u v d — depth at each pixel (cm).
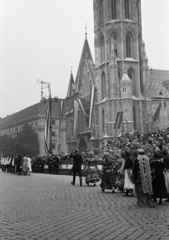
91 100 9831
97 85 11550
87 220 1344
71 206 1730
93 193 2359
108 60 11131
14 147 13988
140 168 1719
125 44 11206
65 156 6562
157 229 1160
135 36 11319
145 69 11238
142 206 1708
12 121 19100
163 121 10750
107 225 1237
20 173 5388
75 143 12794
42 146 15625
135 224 1252
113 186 2416
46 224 1277
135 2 11394
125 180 2223
